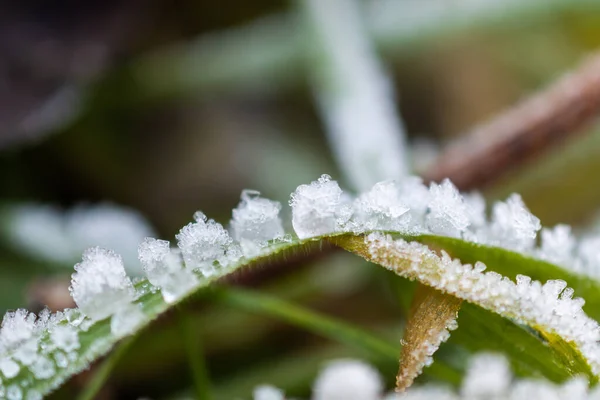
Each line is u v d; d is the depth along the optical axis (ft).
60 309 0.91
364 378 0.77
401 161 0.96
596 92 0.95
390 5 1.17
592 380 0.73
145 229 1.03
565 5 1.15
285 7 1.26
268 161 1.22
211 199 1.19
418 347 0.73
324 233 0.73
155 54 1.15
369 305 1.03
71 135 1.14
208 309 0.95
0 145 1.06
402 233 0.74
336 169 1.20
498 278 0.73
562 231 0.77
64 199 1.13
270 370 0.94
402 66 1.32
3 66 1.07
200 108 1.26
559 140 0.96
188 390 0.94
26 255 0.98
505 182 0.97
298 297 0.97
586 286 0.76
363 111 1.01
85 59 1.10
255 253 0.73
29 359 0.72
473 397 0.72
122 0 1.13
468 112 1.30
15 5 1.09
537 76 1.31
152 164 1.19
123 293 0.72
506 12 1.15
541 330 0.73
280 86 1.18
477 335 0.76
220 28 1.27
